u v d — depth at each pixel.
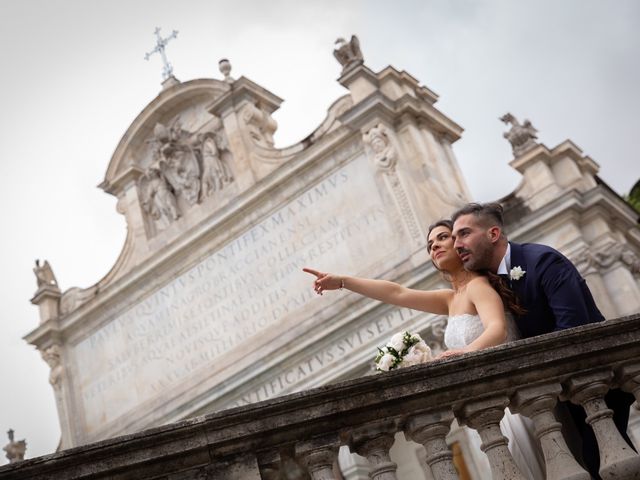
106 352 38.38
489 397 6.54
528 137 31.59
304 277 33.75
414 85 34.56
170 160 37.88
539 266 7.51
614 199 31.22
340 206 33.47
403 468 18.44
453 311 7.98
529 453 7.20
